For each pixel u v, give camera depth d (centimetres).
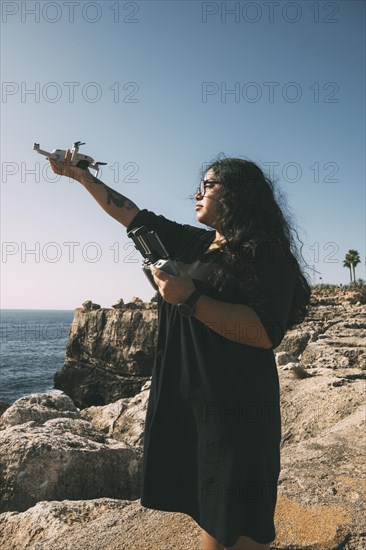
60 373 5209
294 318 194
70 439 507
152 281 182
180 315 184
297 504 320
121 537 296
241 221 179
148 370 4525
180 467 184
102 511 354
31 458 461
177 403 183
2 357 8506
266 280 166
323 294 5722
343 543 277
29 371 6575
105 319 4853
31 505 448
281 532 288
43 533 325
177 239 216
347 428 511
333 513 306
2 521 354
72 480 465
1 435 520
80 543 298
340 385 919
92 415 909
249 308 162
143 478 187
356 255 8488
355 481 360
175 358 186
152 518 313
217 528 170
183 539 281
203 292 175
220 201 186
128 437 812
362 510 311
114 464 489
